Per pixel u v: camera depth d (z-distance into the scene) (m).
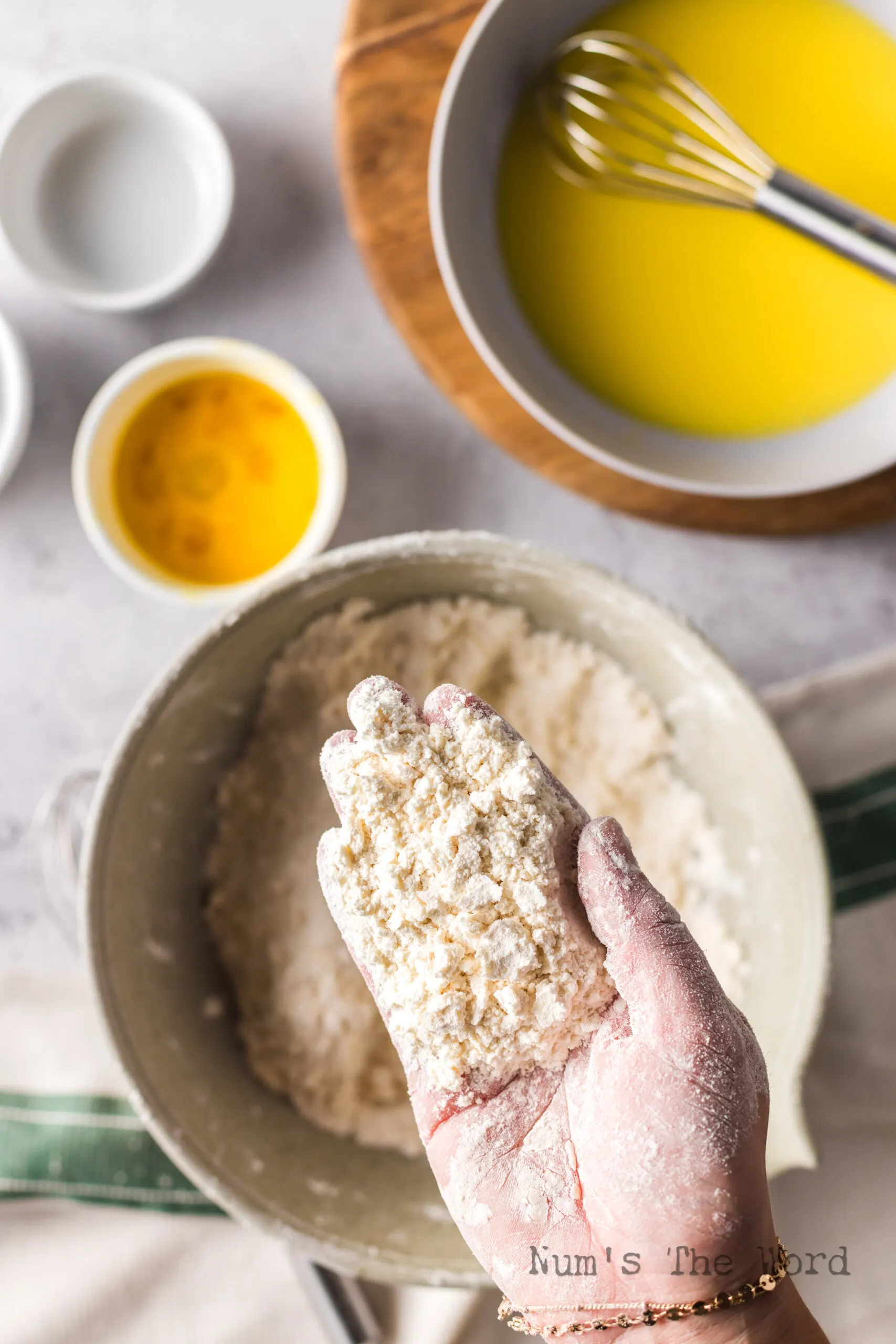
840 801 0.49
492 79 0.46
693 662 0.44
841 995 0.49
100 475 0.49
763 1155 0.35
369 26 0.47
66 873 0.51
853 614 0.51
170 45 0.51
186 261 0.51
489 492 0.51
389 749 0.35
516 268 0.49
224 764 0.48
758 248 0.48
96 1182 0.48
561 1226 0.35
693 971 0.35
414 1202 0.45
